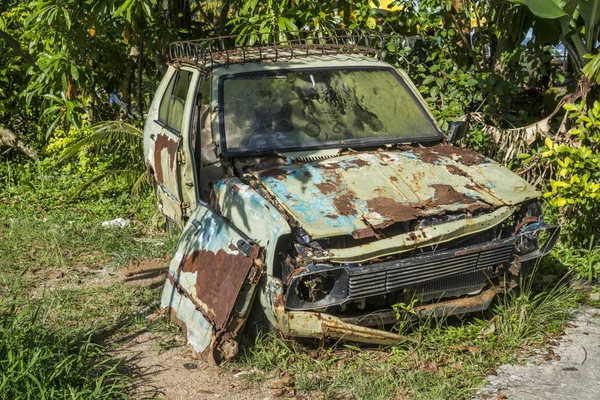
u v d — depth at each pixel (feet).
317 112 18.95
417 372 15.06
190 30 34.37
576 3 21.83
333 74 19.94
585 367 15.40
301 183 16.20
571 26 23.39
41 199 31.30
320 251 14.76
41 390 13.69
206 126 21.52
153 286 21.42
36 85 30.66
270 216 15.21
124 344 17.47
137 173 30.68
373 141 18.56
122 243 25.48
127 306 19.83
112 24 31.35
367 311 15.61
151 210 28.99
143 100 40.45
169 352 16.88
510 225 16.78
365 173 16.69
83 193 31.71
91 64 35.42
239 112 18.66
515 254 16.62
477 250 15.70
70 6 27.89
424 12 27.55
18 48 16.10
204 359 15.97
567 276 20.34
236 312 15.44
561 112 24.18
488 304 16.49
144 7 25.86
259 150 17.87
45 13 27.40
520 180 17.21
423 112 19.94
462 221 15.72
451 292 16.10
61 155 31.17
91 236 26.13
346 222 15.01
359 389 14.56
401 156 17.62
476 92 25.43
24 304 20.03
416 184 16.46
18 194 32.27
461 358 15.78
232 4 33.01
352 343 16.51
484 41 27.40
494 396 14.26
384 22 28.09
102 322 18.79
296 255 14.89
